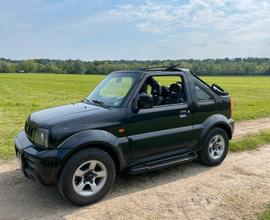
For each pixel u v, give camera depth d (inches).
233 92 1154.0
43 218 161.3
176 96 222.8
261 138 321.1
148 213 167.3
